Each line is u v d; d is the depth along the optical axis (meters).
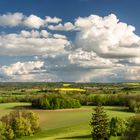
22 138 111.38
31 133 115.38
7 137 108.50
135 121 56.38
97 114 98.69
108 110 180.12
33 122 117.75
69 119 144.25
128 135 56.38
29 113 118.88
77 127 121.12
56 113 169.88
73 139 96.88
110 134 100.00
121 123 100.12
